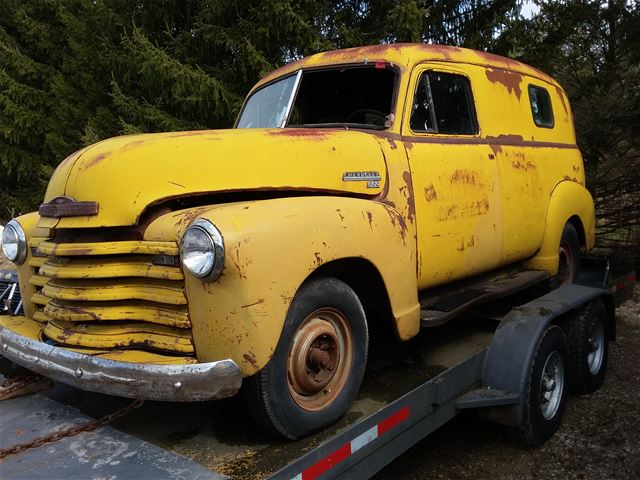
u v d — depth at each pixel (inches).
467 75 159.6
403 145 133.9
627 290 234.8
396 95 137.8
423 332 162.9
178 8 371.9
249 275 88.0
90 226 97.9
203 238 86.4
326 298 101.7
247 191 108.2
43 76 473.7
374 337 155.3
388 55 143.5
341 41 346.3
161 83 345.4
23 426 100.2
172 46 364.2
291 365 97.2
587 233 215.5
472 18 364.8
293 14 316.8
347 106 154.5
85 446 92.7
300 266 94.7
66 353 91.7
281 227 93.5
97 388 88.7
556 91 208.2
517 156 171.3
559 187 192.4
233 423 104.8
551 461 138.6
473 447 146.1
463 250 146.3
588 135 339.0
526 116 182.2
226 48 345.1
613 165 334.3
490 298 151.7
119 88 384.5
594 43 367.2
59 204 101.0
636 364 202.1
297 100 153.1
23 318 116.3
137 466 86.3
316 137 120.6
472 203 149.3
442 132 147.7
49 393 116.1
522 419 132.7
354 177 121.5
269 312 90.0
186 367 83.8
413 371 133.3
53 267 100.0
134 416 107.3
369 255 109.6
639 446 144.6
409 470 135.3
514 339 137.2
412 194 131.0
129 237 98.6
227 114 345.4
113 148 104.9
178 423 104.8
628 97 333.1
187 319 91.7
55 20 490.6
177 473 84.2
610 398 172.9
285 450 95.3
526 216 173.3
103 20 402.0
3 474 84.0
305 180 114.1
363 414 109.4
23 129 465.7
